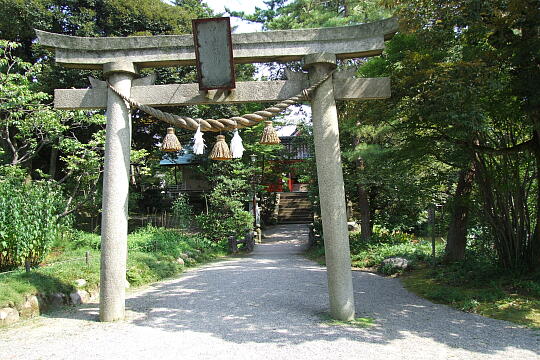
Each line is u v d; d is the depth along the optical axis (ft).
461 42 22.84
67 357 13.33
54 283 21.15
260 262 39.32
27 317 18.40
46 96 36.63
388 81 18.33
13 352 13.87
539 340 15.05
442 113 19.71
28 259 24.63
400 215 46.65
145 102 18.51
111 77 18.35
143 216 65.46
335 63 18.21
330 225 17.61
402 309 20.06
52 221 28.02
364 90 18.24
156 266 31.63
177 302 21.65
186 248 42.24
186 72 52.80
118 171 17.87
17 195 26.12
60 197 37.63
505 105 21.43
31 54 53.26
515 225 23.72
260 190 64.85
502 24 20.04
